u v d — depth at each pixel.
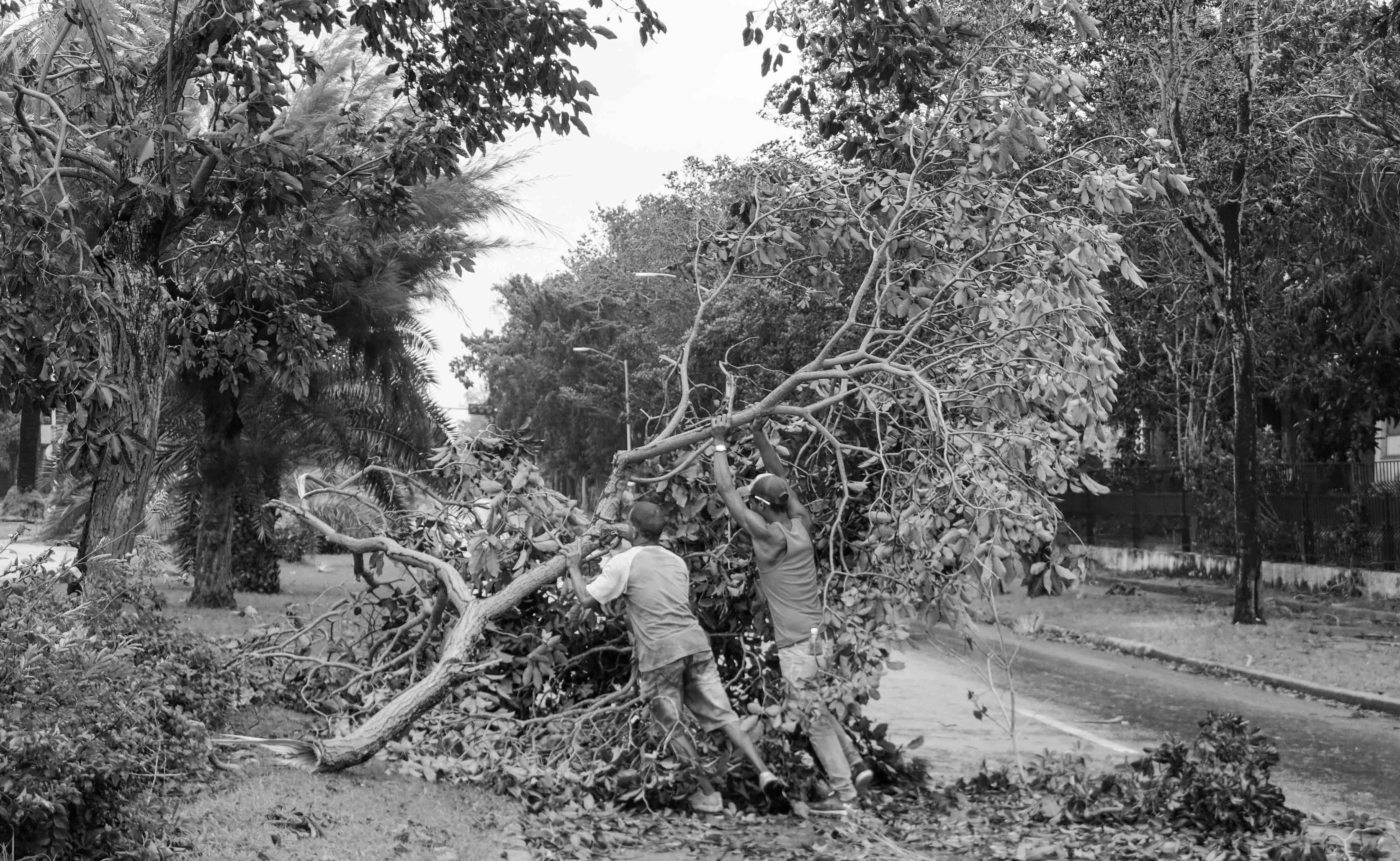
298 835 5.92
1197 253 23.77
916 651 16.80
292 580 25.70
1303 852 6.30
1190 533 28.27
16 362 8.50
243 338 11.89
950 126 8.61
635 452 8.70
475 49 10.77
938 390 7.89
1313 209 21.98
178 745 6.56
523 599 8.43
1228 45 20.06
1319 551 23.48
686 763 7.71
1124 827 7.27
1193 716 12.17
